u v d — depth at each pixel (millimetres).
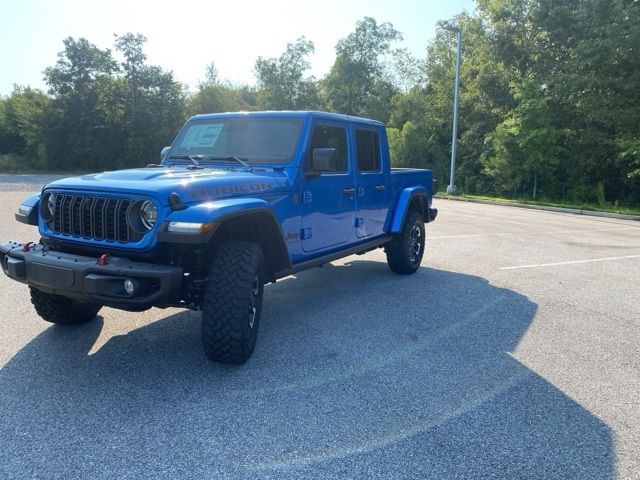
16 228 9867
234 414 3107
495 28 26516
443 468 2596
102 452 2689
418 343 4391
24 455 2646
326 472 2547
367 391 3451
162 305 3383
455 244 9773
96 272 3277
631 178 22641
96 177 3898
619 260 8414
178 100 47250
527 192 25547
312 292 6043
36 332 4453
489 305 5605
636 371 3887
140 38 44938
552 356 4156
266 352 4117
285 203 4406
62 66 44094
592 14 21828
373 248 6168
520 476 2547
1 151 50906
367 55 46000
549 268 7668
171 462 2611
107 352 4047
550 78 23172
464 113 31297
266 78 48125
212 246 3951
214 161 4805
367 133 5902
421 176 7391
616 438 2924
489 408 3246
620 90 22234
